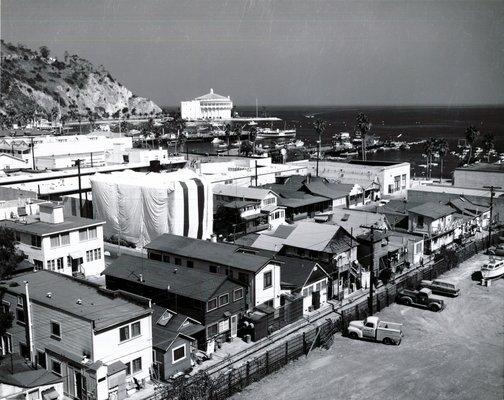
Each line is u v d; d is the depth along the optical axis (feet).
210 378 99.60
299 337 116.37
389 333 119.75
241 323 123.24
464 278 168.45
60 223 160.56
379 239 166.50
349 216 194.70
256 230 216.95
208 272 125.49
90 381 92.94
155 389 98.27
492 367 105.50
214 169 285.02
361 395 96.27
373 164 328.70
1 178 228.02
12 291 108.27
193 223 197.47
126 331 98.89
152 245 150.00
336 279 151.12
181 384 94.07
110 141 385.50
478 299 149.59
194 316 115.34
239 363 109.60
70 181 248.11
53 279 117.80
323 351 117.29
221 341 117.91
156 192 192.03
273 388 100.42
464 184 274.98
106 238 213.25
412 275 163.53
